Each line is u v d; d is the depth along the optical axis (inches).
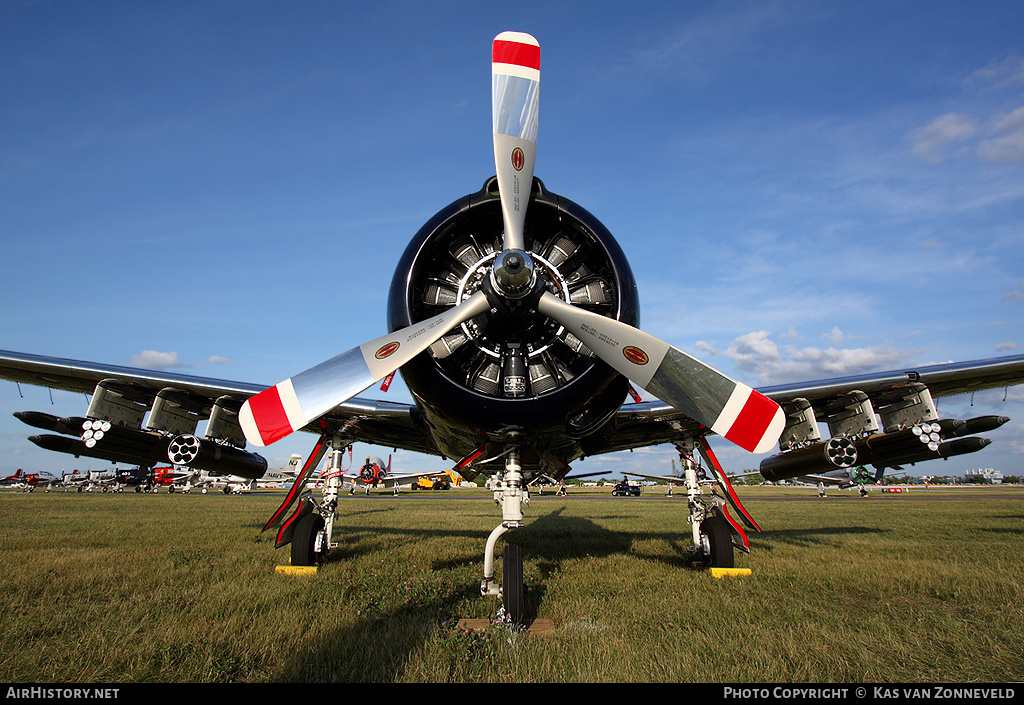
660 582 223.8
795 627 157.8
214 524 493.0
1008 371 261.4
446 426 213.9
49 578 222.8
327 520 277.9
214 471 291.6
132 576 229.6
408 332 169.5
